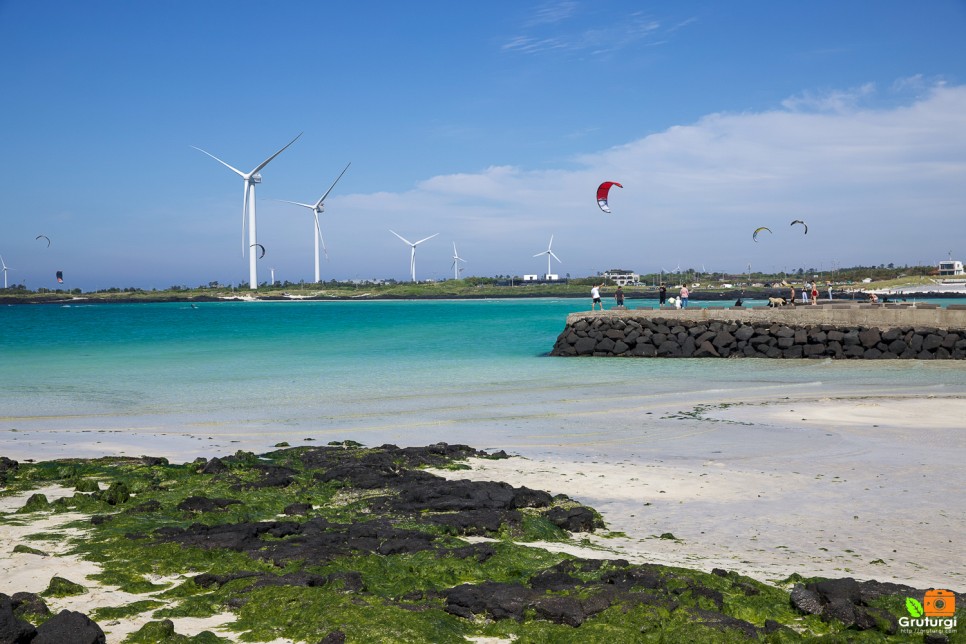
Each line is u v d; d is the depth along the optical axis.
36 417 28.66
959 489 16.81
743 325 55.56
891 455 20.55
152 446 22.70
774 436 23.50
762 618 9.30
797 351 52.72
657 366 47.81
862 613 9.19
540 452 21.28
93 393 35.19
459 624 9.15
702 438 23.30
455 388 36.31
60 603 9.70
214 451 21.94
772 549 12.72
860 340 51.81
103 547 11.88
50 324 114.38
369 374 42.47
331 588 10.03
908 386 36.41
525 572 10.95
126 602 9.77
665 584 10.08
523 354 56.84
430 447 20.33
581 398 32.69
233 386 37.41
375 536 12.47
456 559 11.36
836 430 24.41
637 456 20.59
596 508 15.34
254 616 9.22
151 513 14.00
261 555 11.43
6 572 10.80
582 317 57.50
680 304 66.44
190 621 9.22
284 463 18.84
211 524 13.46
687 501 15.84
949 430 24.27
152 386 37.59
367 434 24.77
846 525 14.13
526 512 14.22
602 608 9.19
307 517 14.07
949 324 50.66
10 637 7.91
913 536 13.46
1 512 14.27
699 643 8.27
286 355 55.34
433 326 95.69
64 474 17.67
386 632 8.54
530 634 8.70
